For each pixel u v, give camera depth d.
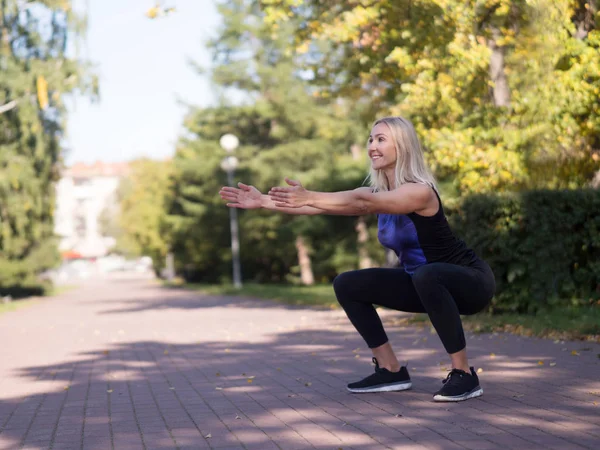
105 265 104.62
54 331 13.54
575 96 11.52
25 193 27.45
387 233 5.19
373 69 13.55
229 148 30.52
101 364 8.30
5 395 6.40
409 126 5.07
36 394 6.38
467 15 11.59
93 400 5.92
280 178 36.28
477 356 7.27
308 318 13.67
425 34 12.01
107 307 21.81
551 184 12.44
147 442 4.36
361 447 4.01
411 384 5.64
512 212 10.98
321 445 4.09
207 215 38.53
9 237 29.12
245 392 5.95
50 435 4.69
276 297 21.12
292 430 4.49
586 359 6.81
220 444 4.23
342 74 14.95
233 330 11.92
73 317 17.67
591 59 11.33
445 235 5.05
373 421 4.60
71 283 60.41
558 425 4.25
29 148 26.67
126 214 59.81
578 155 12.22
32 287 34.66
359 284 5.40
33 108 25.17
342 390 5.78
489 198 11.19
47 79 24.42
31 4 25.00
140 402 5.71
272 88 37.41
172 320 14.95
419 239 5.06
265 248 38.62
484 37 12.23
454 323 5.02
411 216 5.01
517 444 3.89
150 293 32.44
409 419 4.59
